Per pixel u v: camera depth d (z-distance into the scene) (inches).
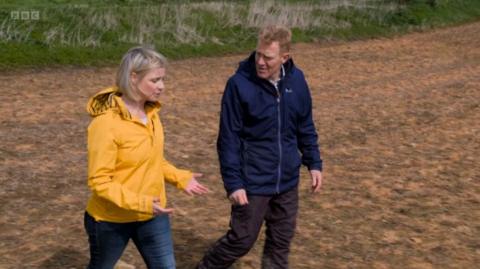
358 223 383.9
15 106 674.2
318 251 342.6
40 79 855.1
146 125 219.3
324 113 698.2
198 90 812.6
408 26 1518.2
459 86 887.7
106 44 1066.7
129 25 1155.3
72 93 765.9
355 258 335.6
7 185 429.7
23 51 972.6
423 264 331.3
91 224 223.1
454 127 648.4
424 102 772.0
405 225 382.9
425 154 546.3
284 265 272.7
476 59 1158.3
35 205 397.4
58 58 976.9
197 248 341.7
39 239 346.9
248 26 1270.9
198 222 378.6
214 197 424.8
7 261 318.3
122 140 213.9
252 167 257.6
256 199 258.5
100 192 210.2
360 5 1557.6
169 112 673.6
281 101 255.9
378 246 351.9
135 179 218.2
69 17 1121.4
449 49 1273.4
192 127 614.9
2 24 1031.6
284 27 249.8
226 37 1216.8
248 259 330.3
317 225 378.9
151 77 214.7
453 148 568.4
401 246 352.8
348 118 677.3
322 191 441.1
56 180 446.0
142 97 217.2
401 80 929.5
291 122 261.1
